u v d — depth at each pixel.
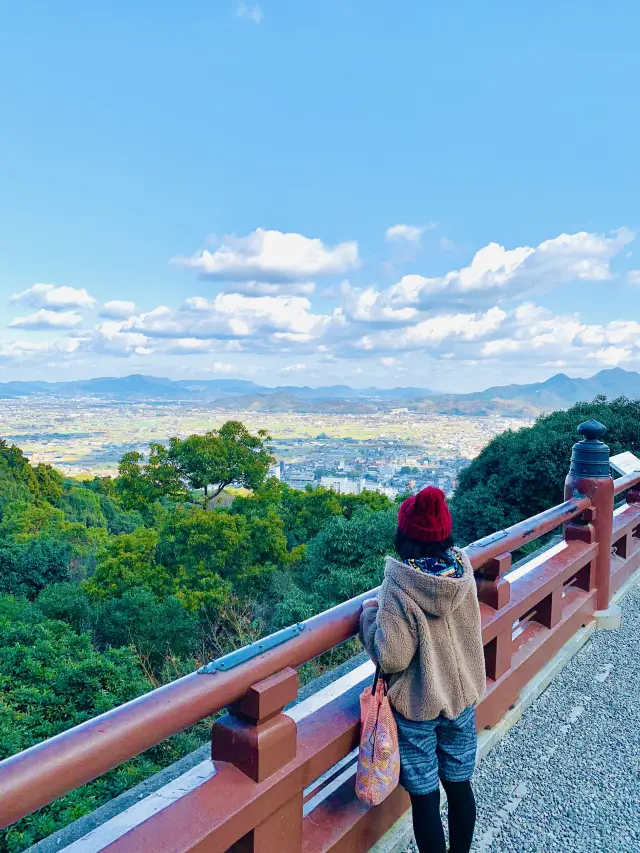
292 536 26.44
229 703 1.49
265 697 1.54
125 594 15.62
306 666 7.56
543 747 2.85
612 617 4.17
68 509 53.91
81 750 1.19
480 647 1.83
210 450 27.86
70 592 16.84
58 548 27.42
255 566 20.09
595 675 3.55
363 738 1.79
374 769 1.74
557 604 3.58
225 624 14.51
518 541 2.97
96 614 15.67
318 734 1.84
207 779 1.55
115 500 64.62
